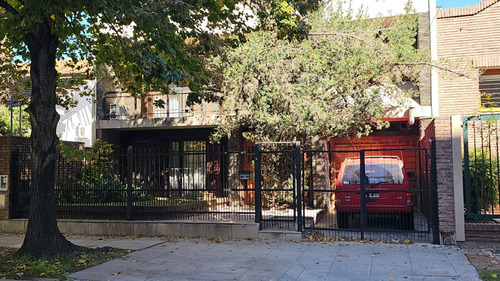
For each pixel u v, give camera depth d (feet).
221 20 30.04
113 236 34.78
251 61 37.32
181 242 31.40
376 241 30.32
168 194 35.65
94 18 29.78
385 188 33.04
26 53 34.53
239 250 28.19
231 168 49.11
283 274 22.24
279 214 36.86
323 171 44.42
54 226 26.66
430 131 32.58
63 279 21.94
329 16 39.68
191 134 54.08
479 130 33.91
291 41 36.42
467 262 23.91
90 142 52.39
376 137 48.52
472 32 40.81
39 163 26.37
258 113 37.73
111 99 53.98
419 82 40.98
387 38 39.91
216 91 38.93
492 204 29.12
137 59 23.90
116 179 37.24
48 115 26.63
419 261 24.39
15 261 25.29
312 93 37.29
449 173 28.84
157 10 23.63
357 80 37.27
